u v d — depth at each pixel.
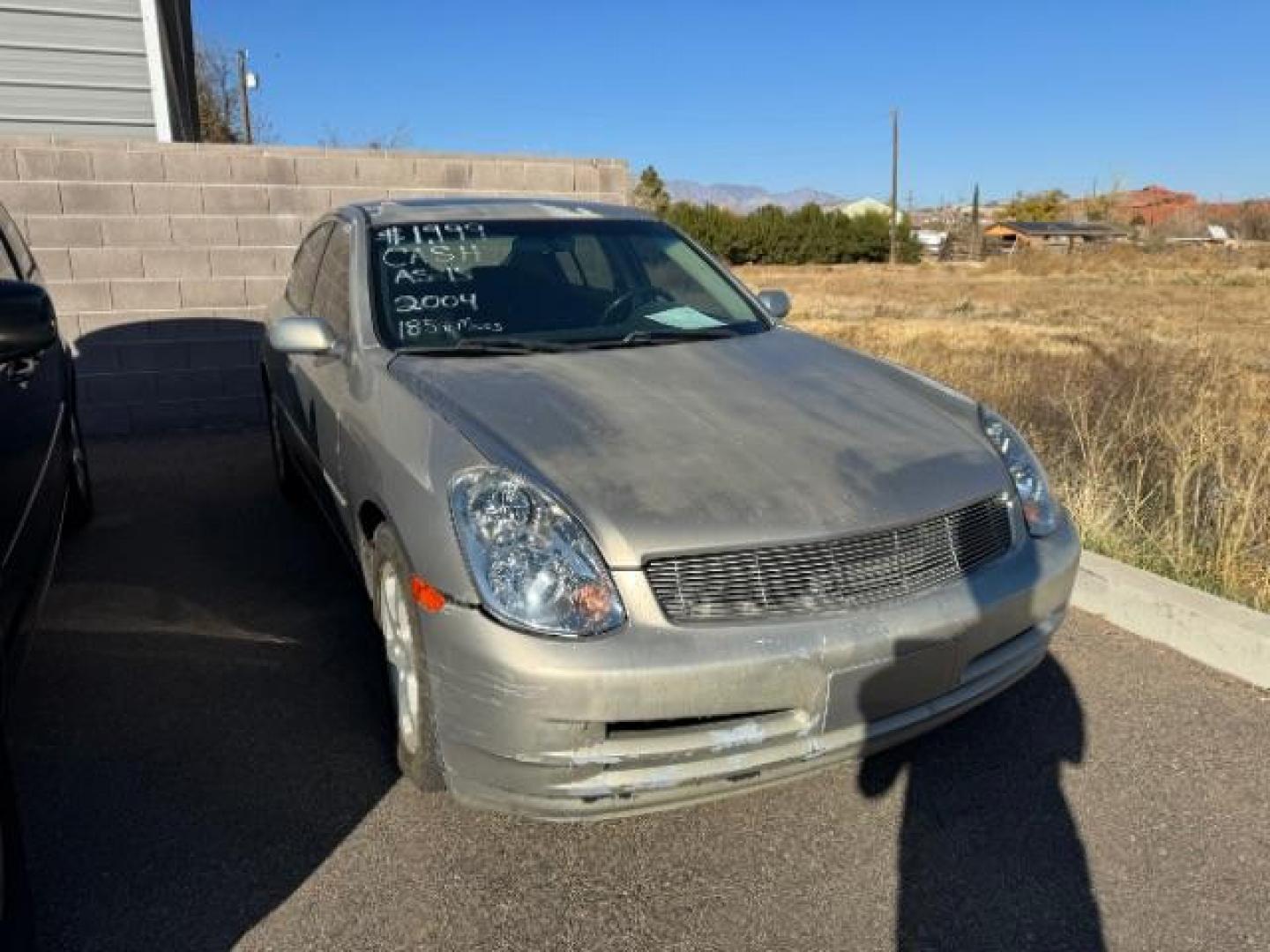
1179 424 5.41
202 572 4.29
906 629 2.30
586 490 2.31
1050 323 18.23
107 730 3.01
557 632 2.13
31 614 2.66
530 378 2.92
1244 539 4.04
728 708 2.17
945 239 77.81
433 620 2.26
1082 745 2.95
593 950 2.16
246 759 2.86
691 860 2.45
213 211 6.88
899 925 2.24
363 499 2.85
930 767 2.84
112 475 5.86
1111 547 4.18
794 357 3.34
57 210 6.51
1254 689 3.27
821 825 2.58
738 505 2.32
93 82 7.80
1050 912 2.28
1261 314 20.83
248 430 7.10
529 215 4.00
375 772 2.80
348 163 7.17
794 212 66.00
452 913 2.26
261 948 2.15
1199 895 2.33
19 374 2.94
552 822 2.32
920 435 2.78
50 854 2.43
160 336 6.90
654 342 3.40
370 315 3.37
